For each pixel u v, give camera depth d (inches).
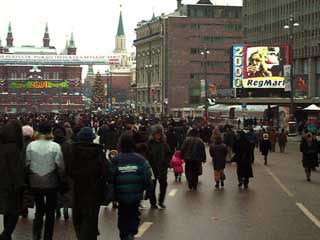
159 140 692.1
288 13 4259.4
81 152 425.7
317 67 3973.9
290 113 2657.5
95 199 427.2
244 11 4945.9
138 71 7007.9
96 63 7564.0
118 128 1264.8
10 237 463.8
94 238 427.5
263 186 944.3
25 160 460.8
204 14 6156.5
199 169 886.4
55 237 512.7
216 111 3503.9
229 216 635.5
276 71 3029.0
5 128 463.2
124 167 433.4
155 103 6235.2
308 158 1031.6
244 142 917.8
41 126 465.7
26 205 607.8
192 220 607.2
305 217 631.2
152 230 547.8
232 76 3075.8
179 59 6063.0
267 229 557.9
